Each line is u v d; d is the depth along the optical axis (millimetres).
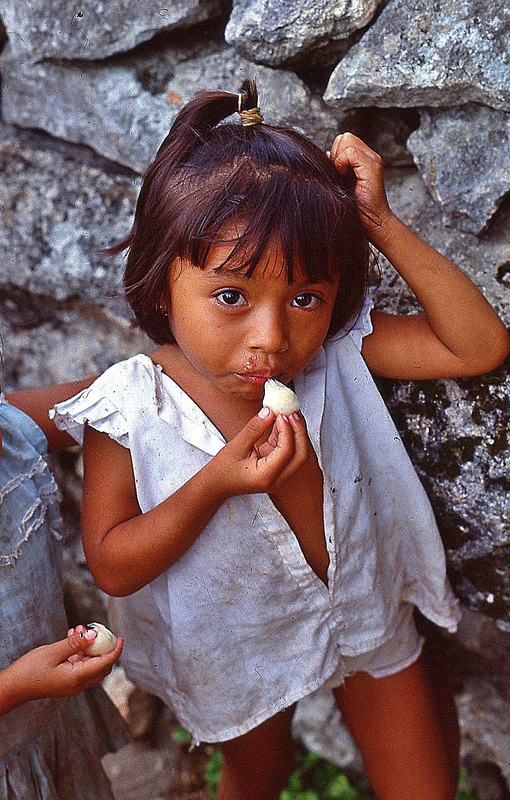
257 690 1556
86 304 1975
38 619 1451
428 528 1587
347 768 2184
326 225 1252
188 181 1279
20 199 1941
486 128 1510
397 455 1546
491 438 1551
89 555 1453
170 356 1461
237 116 1394
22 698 1328
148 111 1802
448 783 1648
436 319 1423
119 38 1754
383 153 1646
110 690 2230
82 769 1613
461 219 1566
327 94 1558
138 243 1366
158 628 1585
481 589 1684
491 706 1961
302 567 1481
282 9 1518
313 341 1315
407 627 1672
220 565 1468
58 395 1580
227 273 1232
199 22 1710
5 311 2109
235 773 1728
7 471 1414
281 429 1274
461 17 1444
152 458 1425
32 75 1907
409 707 1646
